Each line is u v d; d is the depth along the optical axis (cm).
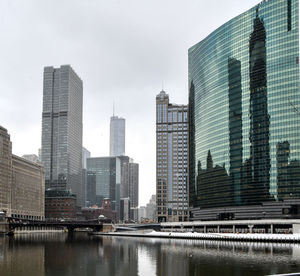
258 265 10362
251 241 18950
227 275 8931
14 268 10031
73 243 19488
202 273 9200
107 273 9294
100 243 19412
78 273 9294
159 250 14675
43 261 11444
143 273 9244
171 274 9106
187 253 13388
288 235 18700
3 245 17862
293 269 9738
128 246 17000
